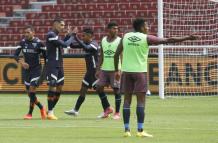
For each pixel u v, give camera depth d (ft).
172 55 196.44
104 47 133.18
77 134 104.32
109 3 261.44
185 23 218.59
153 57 200.13
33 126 117.60
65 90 206.28
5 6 279.08
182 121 126.00
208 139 96.84
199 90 197.98
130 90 100.27
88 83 137.08
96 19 260.42
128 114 100.42
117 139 97.14
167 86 196.54
